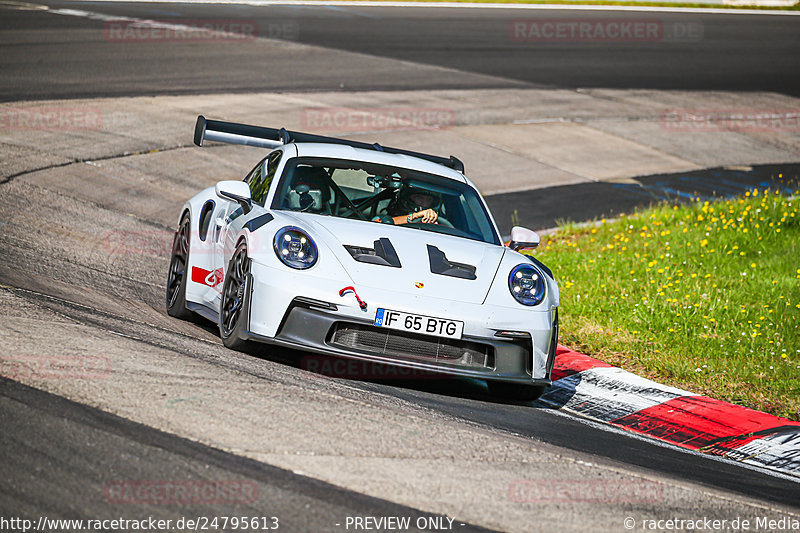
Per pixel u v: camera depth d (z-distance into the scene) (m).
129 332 22.05
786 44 115.19
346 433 16.88
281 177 24.89
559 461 17.64
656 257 38.38
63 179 42.00
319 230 22.45
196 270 26.00
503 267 22.91
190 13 96.31
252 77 70.44
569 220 48.09
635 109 76.75
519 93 77.06
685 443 22.16
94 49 72.94
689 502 16.47
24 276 26.11
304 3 112.44
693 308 31.73
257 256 21.62
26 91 57.09
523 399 23.23
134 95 60.22
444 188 26.05
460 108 69.50
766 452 21.81
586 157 62.09
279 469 14.77
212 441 15.51
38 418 15.45
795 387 25.97
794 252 39.28
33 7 88.44
